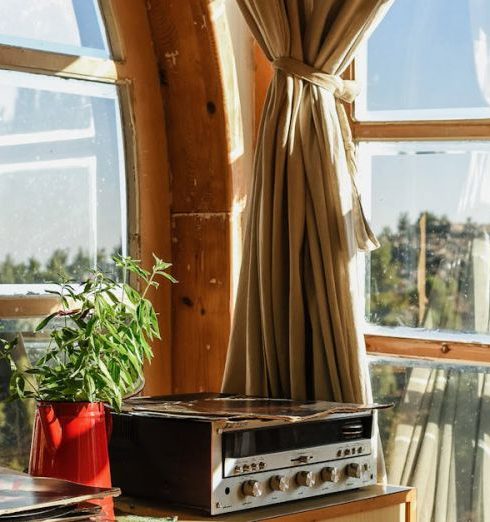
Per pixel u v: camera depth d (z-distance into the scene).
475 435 2.67
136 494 2.21
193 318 2.91
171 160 2.93
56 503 1.75
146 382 2.88
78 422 2.02
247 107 2.93
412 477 2.75
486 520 2.66
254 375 2.56
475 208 2.68
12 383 2.06
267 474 2.14
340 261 2.49
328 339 2.47
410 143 2.76
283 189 2.55
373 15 2.52
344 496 2.27
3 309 2.53
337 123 2.56
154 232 2.90
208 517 2.06
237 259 2.86
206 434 2.07
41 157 2.65
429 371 2.73
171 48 2.84
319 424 2.23
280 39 2.56
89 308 2.08
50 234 2.67
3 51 2.53
